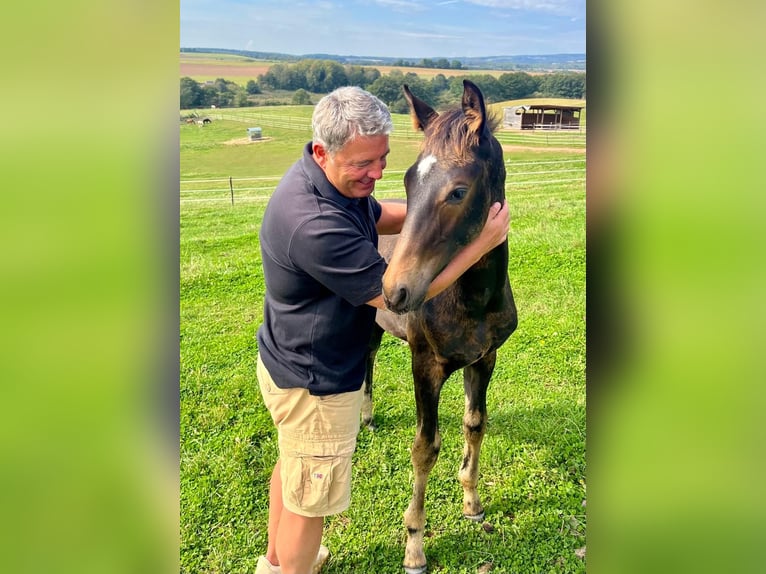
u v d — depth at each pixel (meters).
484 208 1.74
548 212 5.66
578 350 3.75
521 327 4.03
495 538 2.46
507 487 2.72
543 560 2.34
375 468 2.88
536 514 2.57
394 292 1.58
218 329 4.28
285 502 1.96
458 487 2.74
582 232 5.28
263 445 3.08
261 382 2.00
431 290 1.72
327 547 2.45
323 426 1.88
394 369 3.75
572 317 4.11
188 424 3.27
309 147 1.77
